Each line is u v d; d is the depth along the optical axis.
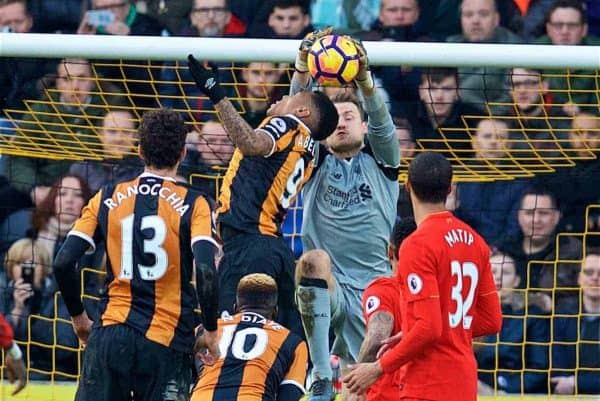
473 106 36.22
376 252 27.52
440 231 20.77
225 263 24.62
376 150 26.97
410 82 36.34
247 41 27.64
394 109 36.16
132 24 38.81
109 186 21.75
